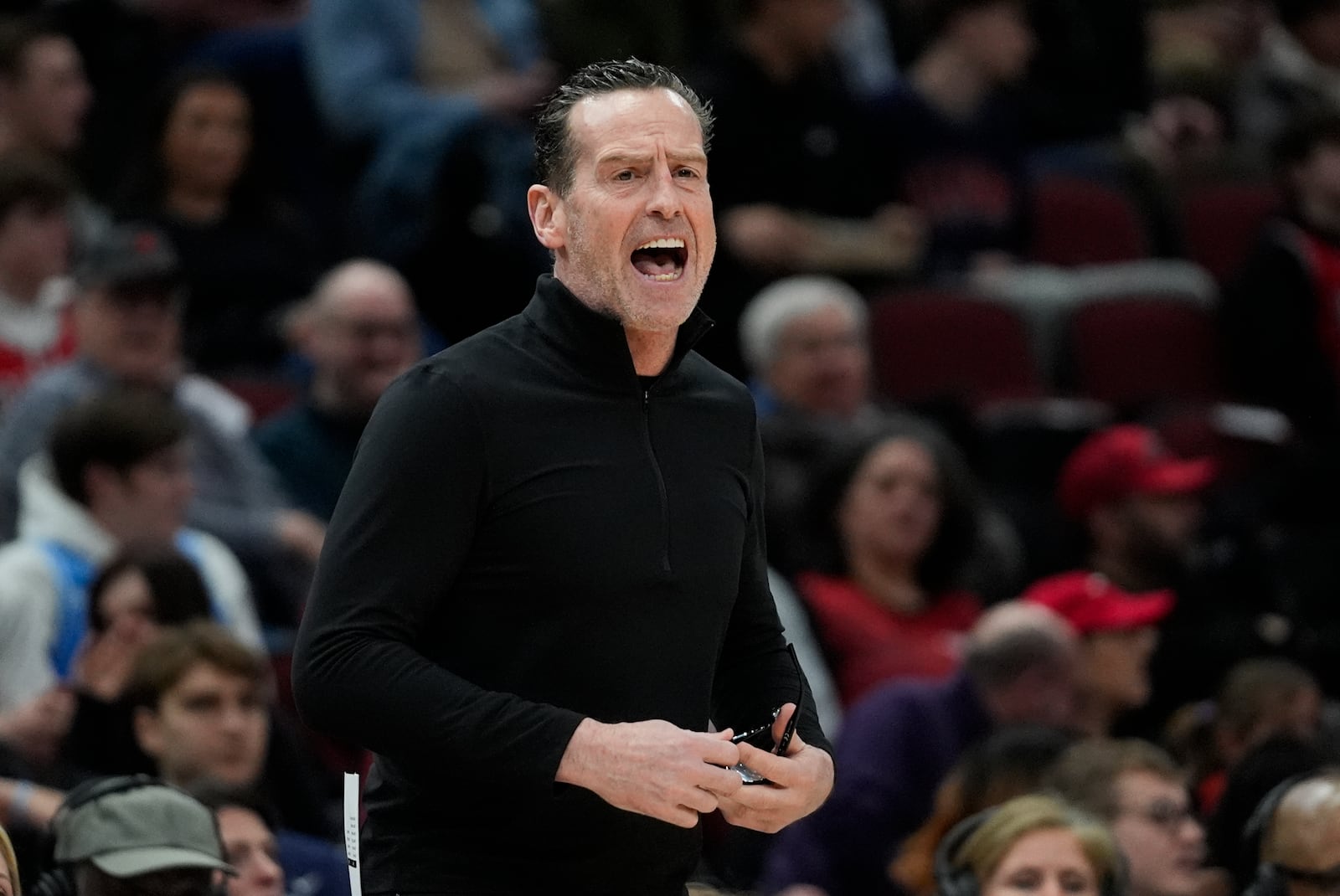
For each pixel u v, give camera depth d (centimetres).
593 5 2852
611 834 962
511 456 955
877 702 1941
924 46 3312
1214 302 3123
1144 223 3325
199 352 2612
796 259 2838
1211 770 1927
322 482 2294
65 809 1266
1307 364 2898
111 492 1930
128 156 2908
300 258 2717
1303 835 1426
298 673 934
